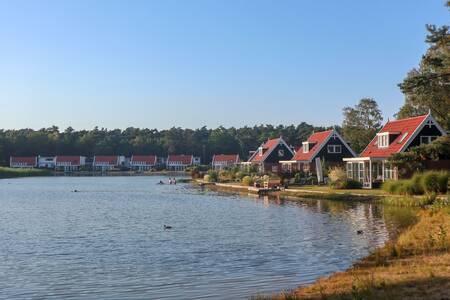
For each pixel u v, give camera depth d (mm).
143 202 55438
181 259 22000
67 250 24688
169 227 32312
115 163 196000
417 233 23750
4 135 198500
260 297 15258
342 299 13508
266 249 23906
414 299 12742
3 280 18844
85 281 18531
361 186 55000
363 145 93250
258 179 74062
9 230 32031
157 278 18688
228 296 16031
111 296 16531
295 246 24500
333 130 78500
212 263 21016
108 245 26000
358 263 19422
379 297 13172
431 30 29672
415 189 43250
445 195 39719
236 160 164250
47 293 17094
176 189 83062
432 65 30391
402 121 59969
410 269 16391
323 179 65625
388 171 55594
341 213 37531
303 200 50562
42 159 191625
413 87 30188
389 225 30141
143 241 27125
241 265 20484
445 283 13984
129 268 20422
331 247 23922
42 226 34000
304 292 15195
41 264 21484
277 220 34938
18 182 117625
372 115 95438
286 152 96875
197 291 16781
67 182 117000
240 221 35125
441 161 49219
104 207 49344
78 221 36906
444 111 63406
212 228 31828
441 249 19469
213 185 88812
